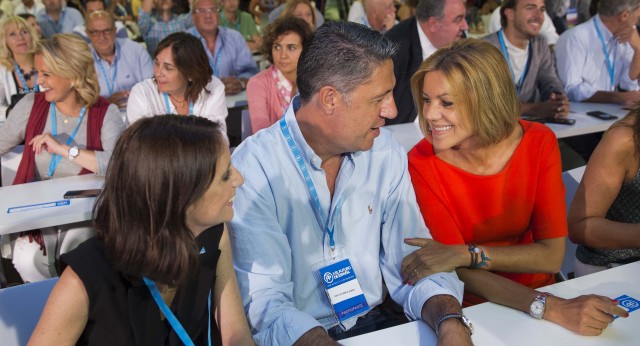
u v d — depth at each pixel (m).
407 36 3.51
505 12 3.66
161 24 5.85
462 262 1.65
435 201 1.82
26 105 2.79
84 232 2.51
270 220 1.57
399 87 3.47
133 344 1.21
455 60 1.65
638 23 4.05
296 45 3.36
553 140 1.83
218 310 1.43
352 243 1.69
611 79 3.92
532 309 1.44
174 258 1.15
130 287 1.19
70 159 2.68
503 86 1.67
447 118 1.68
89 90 2.78
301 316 1.43
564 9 5.98
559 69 3.98
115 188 1.14
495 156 1.80
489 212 1.83
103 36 4.55
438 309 1.44
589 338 1.36
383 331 1.43
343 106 1.48
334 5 6.73
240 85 4.66
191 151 1.14
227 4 6.15
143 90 3.32
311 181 1.60
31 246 2.48
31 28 4.29
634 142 1.86
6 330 1.39
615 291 1.54
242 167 1.58
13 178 2.84
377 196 1.70
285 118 1.61
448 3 3.35
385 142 1.72
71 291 1.14
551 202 1.81
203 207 1.20
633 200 1.95
